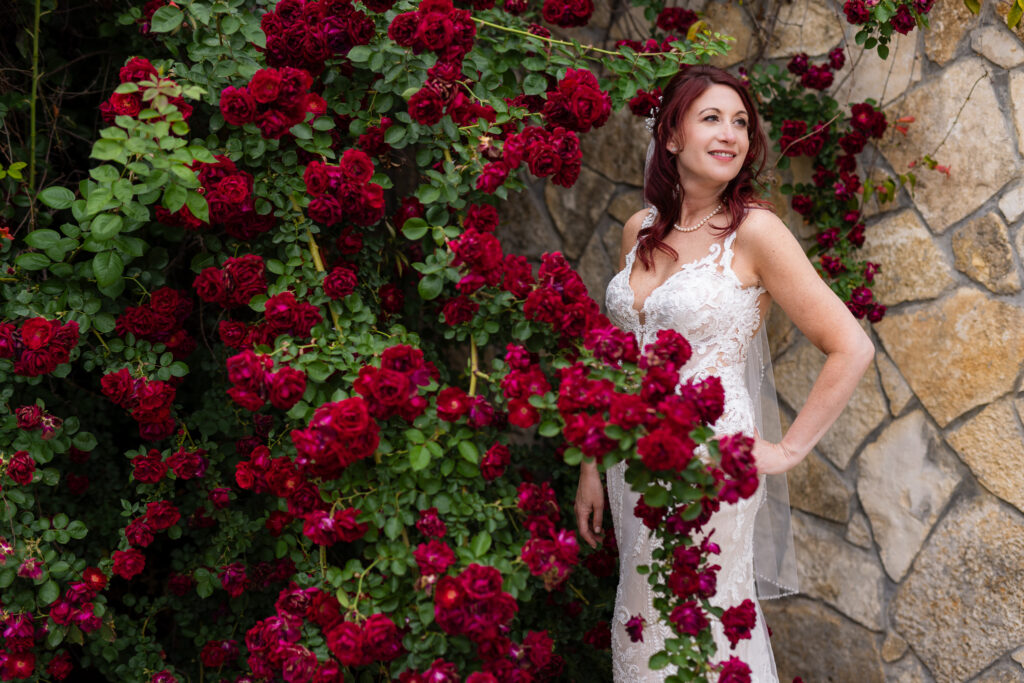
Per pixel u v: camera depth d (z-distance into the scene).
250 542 2.12
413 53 1.77
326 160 1.89
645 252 2.08
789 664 2.71
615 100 2.07
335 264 2.02
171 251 2.37
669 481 1.50
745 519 1.95
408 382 1.52
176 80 1.73
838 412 1.85
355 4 1.83
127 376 1.77
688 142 1.92
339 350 1.65
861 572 2.54
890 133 2.39
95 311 1.75
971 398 2.29
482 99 1.88
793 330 2.61
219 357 2.20
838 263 2.39
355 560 1.62
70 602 1.77
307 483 1.65
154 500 1.95
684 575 1.57
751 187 2.00
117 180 1.53
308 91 1.85
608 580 2.52
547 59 1.97
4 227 1.84
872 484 2.49
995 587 2.27
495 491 1.82
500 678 1.60
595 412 1.53
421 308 2.45
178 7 1.74
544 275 1.70
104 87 2.29
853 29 2.43
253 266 1.71
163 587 2.48
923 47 2.31
